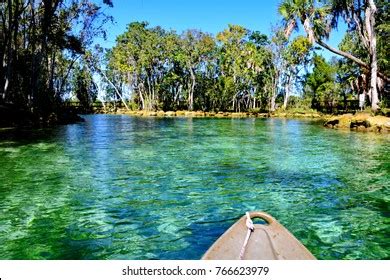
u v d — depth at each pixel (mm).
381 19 34969
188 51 63250
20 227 6824
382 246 6031
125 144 17922
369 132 24250
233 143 18453
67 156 14039
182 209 7789
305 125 33125
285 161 13039
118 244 6102
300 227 6836
